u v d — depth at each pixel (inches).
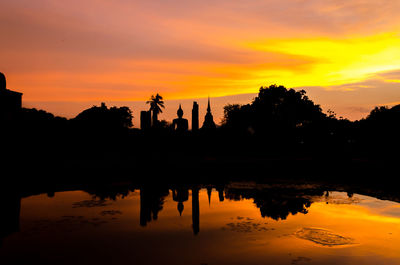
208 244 399.2
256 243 406.0
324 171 1208.8
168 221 517.3
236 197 754.2
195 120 1738.4
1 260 339.6
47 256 352.2
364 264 336.2
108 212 575.8
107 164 1242.6
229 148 2004.2
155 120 1945.1
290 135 2319.1
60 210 589.9
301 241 414.0
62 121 1731.1
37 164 1148.5
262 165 1327.5
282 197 757.3
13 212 572.1
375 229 471.8
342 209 621.0
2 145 1146.7
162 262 337.7
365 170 1098.7
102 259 344.5
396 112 1732.3
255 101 2487.7
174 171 1186.0
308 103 2410.2
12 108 1214.9
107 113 1950.1
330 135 2154.3
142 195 771.4
